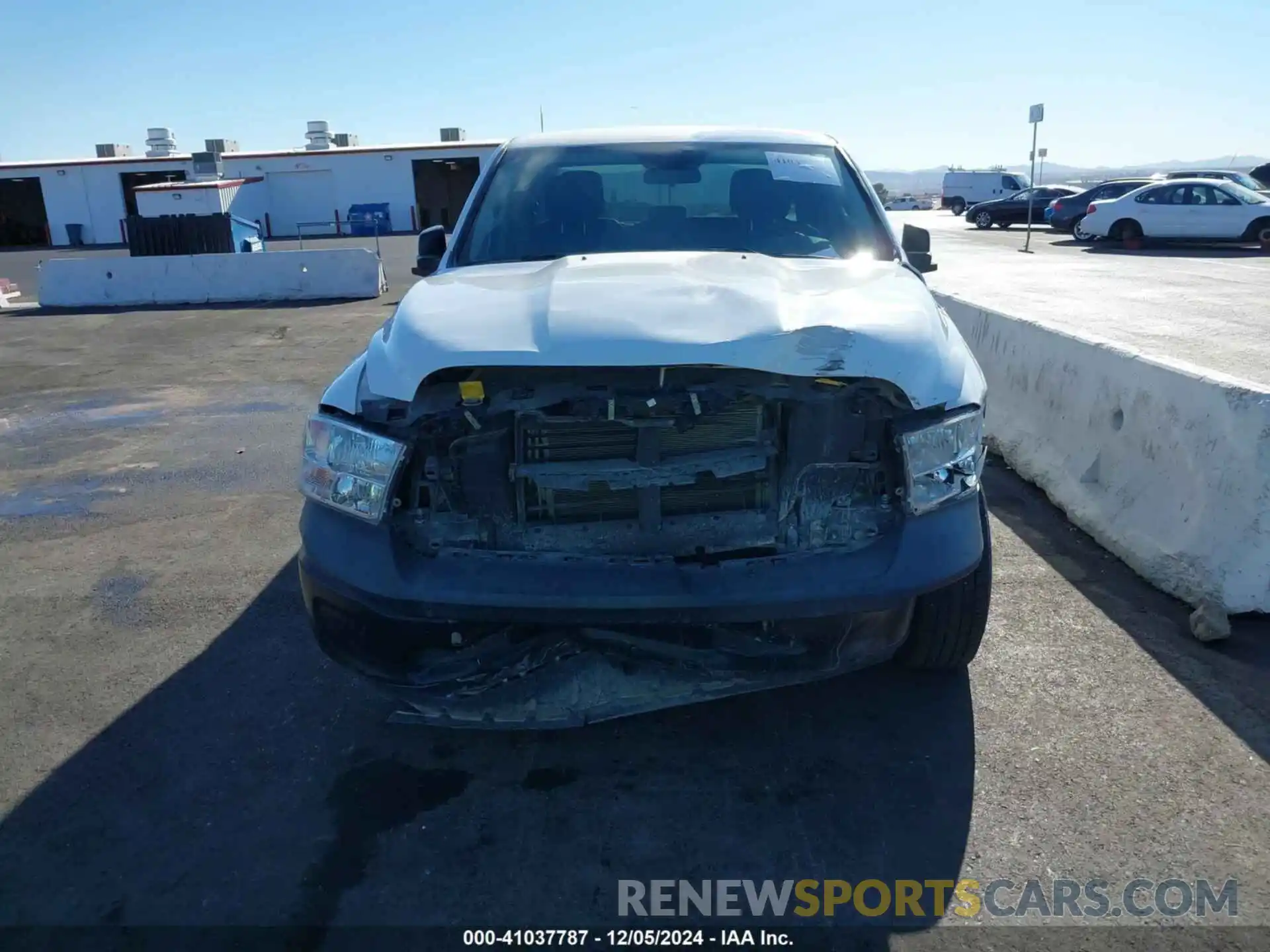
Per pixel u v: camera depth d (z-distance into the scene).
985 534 3.00
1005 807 2.71
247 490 5.78
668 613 2.50
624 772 2.92
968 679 3.37
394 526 2.67
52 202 42.44
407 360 2.63
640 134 4.26
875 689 3.33
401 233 42.22
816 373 2.55
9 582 4.46
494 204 3.94
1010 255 21.86
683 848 2.59
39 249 39.38
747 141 4.18
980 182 44.66
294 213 42.59
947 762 2.91
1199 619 3.59
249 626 3.94
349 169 42.19
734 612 2.51
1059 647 3.57
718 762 2.96
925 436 2.66
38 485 6.00
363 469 2.66
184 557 4.73
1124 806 2.69
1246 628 3.68
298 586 4.34
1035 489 5.30
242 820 2.73
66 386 9.22
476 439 2.65
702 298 2.75
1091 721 3.10
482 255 3.72
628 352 2.49
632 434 2.68
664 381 2.61
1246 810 2.67
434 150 41.88
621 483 2.64
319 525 2.75
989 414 6.08
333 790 2.86
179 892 2.45
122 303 15.90
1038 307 12.88
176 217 19.72
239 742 3.12
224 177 40.47
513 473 2.66
